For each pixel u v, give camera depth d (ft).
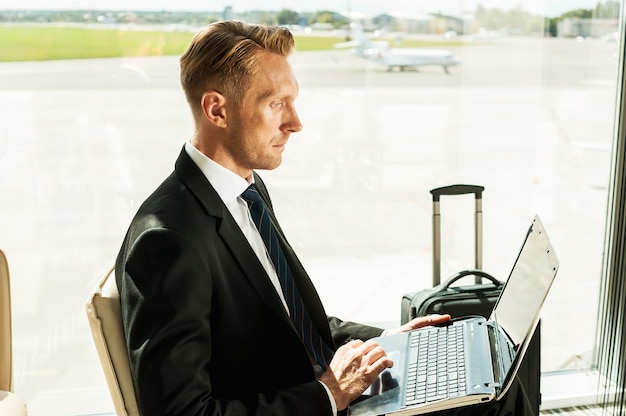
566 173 9.37
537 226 5.74
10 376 6.03
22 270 8.42
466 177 9.18
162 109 8.45
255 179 6.07
